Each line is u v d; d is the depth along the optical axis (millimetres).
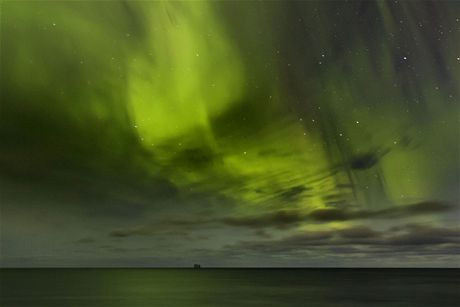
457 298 51625
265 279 125375
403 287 76562
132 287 72875
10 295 54688
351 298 51688
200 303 44438
